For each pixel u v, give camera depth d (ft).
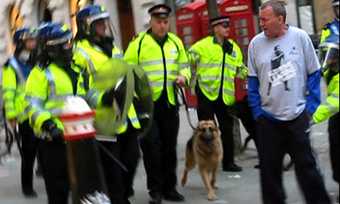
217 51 31.07
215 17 32.24
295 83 20.25
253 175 30.63
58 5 76.64
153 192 26.03
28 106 19.45
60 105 19.38
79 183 14.79
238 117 32.86
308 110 20.45
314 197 20.40
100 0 67.56
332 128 23.32
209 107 31.22
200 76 31.22
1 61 86.02
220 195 27.43
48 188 19.88
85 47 22.03
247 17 37.22
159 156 25.91
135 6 63.77
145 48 26.35
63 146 19.49
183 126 47.06
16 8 84.69
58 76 19.62
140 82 23.11
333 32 21.17
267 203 20.81
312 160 20.40
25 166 29.30
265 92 20.49
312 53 20.43
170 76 26.43
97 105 20.52
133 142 23.49
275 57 20.30
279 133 20.63
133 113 23.13
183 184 29.45
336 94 20.62
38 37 20.10
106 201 15.01
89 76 21.31
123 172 23.52
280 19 20.15
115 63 21.13
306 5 60.44
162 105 26.37
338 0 21.31
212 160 26.78
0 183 33.01
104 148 21.31
